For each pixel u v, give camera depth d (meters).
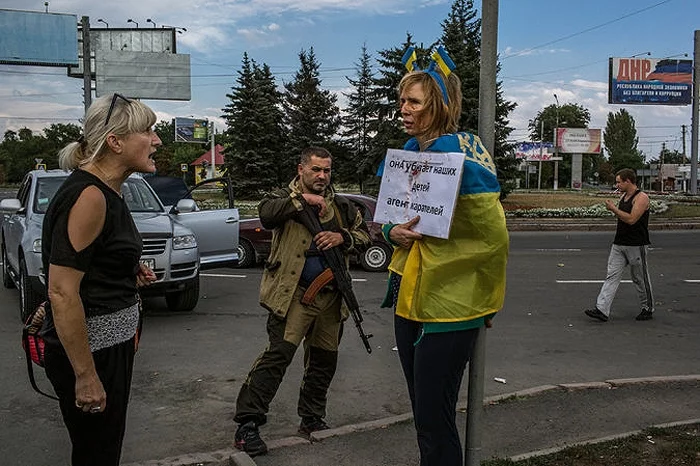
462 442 4.02
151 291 7.62
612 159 115.19
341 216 4.28
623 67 48.19
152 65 37.59
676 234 20.95
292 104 45.59
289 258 4.04
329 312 4.19
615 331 7.59
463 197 2.55
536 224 23.44
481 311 2.65
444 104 2.72
